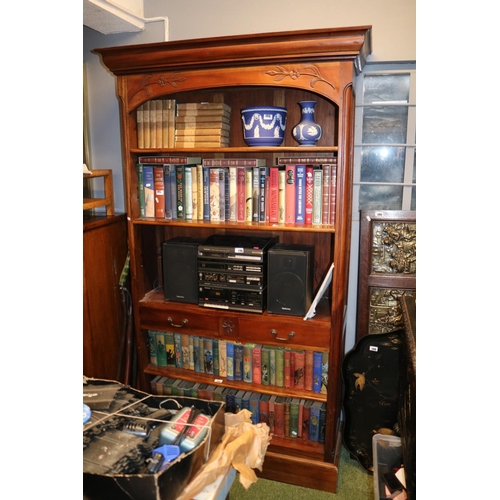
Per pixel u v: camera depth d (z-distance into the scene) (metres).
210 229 2.34
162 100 2.00
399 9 1.95
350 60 1.62
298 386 2.05
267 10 2.08
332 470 1.96
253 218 2.00
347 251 1.96
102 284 2.07
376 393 2.11
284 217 1.96
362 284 2.18
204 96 2.20
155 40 2.27
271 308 1.96
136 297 2.14
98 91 2.39
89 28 2.33
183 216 2.08
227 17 2.14
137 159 2.09
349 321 2.28
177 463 0.93
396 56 1.99
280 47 1.62
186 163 2.01
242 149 1.86
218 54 1.70
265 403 2.09
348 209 1.88
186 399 1.20
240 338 2.02
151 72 1.86
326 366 1.98
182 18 2.20
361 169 2.13
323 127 2.07
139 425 1.06
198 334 2.08
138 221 2.05
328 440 1.96
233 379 2.14
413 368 1.08
